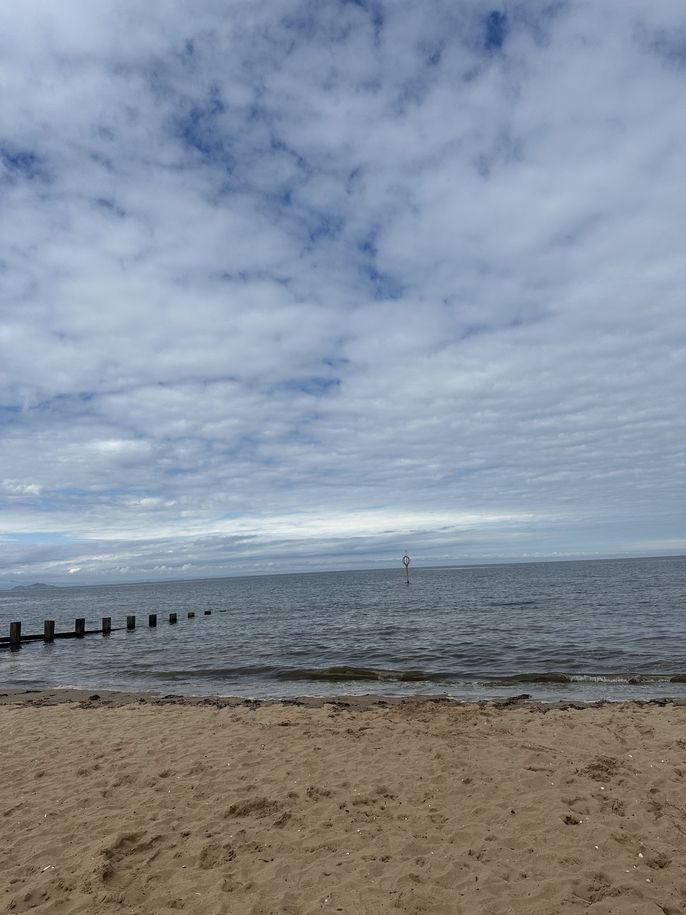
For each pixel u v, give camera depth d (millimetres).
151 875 4672
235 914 4070
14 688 15352
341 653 19156
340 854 4957
